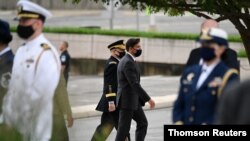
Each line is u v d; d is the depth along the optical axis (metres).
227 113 6.81
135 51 17.08
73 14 75.31
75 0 17.11
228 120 6.83
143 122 17.62
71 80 40.91
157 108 29.98
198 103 9.84
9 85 11.41
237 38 41.84
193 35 43.47
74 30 45.41
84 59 45.25
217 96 9.74
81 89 35.59
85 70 45.12
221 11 15.41
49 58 11.38
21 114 11.01
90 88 36.16
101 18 70.44
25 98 11.13
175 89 36.47
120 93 17.20
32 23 11.50
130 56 17.11
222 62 9.84
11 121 11.03
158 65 44.03
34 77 11.27
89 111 26.64
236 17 15.63
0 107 11.43
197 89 9.88
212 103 9.76
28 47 11.51
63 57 30.73
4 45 12.35
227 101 6.81
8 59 12.19
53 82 11.28
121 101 17.14
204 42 9.79
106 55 44.91
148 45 44.09
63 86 12.46
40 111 11.18
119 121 17.23
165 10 16.20
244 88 6.72
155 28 57.88
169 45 43.72
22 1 11.59
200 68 9.95
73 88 35.84
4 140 10.60
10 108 11.12
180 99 10.13
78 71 45.25
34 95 11.16
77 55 45.34
